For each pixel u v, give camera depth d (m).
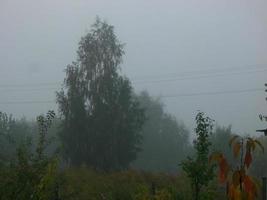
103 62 48.50
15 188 8.63
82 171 27.23
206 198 10.88
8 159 9.70
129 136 47.28
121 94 47.66
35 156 9.02
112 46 48.88
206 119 11.16
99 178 26.22
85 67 48.25
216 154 4.49
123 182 26.25
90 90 47.66
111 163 46.53
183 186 15.95
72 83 47.75
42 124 9.47
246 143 4.42
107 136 46.59
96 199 20.53
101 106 47.03
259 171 30.81
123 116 47.38
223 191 12.14
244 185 4.29
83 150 46.50
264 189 10.30
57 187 10.38
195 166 10.92
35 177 8.76
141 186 12.02
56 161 8.77
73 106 46.91
